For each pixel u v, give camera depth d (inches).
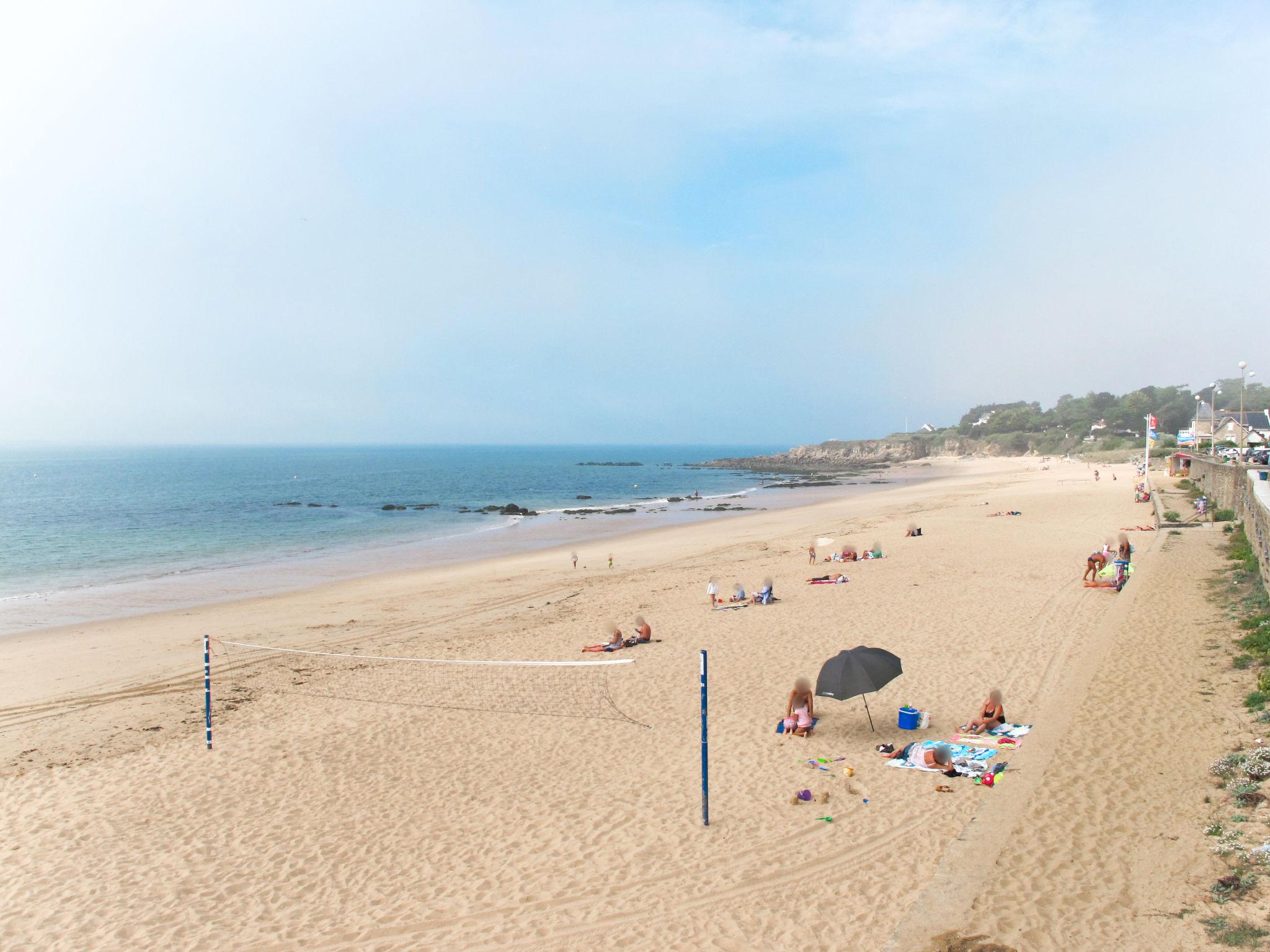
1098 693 451.8
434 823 378.3
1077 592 783.1
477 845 352.2
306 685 642.8
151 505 2832.2
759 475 5088.6
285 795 420.5
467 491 3666.3
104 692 652.7
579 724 509.7
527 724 515.5
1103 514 1486.2
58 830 390.0
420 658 713.6
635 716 518.6
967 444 6850.4
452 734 503.5
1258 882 244.2
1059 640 606.9
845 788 378.9
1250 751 344.5
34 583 1263.5
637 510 2573.8
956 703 491.8
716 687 562.9
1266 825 281.0
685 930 271.0
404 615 940.6
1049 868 271.4
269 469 6210.6
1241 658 476.4
